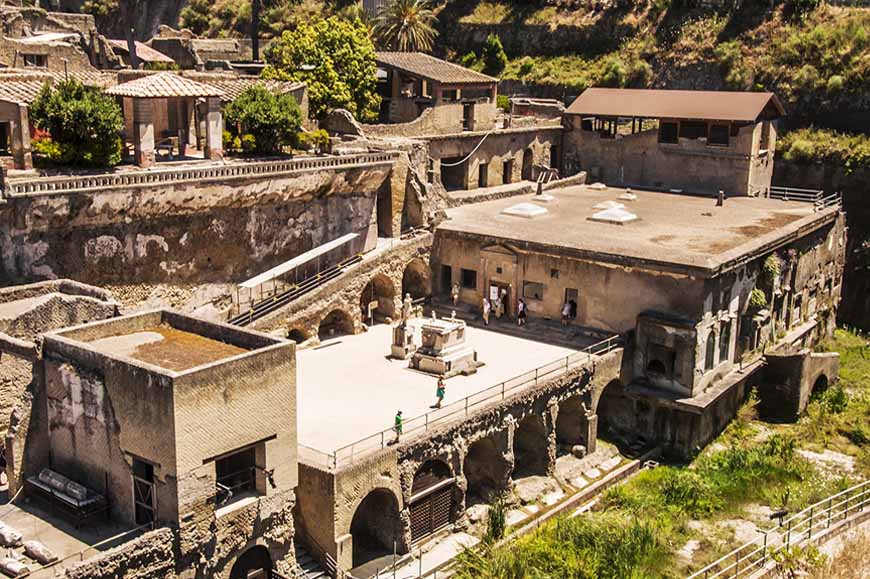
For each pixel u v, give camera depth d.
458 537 44.00
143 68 84.94
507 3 110.06
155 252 49.03
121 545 31.50
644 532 42.59
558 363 52.41
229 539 34.56
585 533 42.06
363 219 59.81
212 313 52.34
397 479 41.00
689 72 95.69
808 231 64.25
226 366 33.16
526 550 40.41
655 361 54.16
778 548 41.12
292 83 66.50
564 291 57.56
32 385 35.88
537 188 73.81
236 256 52.97
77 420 35.19
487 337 57.22
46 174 47.34
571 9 106.38
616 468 51.56
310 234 56.84
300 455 40.12
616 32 102.25
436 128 72.88
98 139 48.56
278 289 55.88
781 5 96.19
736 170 74.06
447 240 61.97
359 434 42.53
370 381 49.47
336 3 117.81
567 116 81.62
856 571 40.28
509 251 59.06
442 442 43.09
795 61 90.94
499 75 103.44
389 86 77.62
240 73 79.12
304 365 51.69
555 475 49.59
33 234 43.84
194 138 59.97
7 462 35.94
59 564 31.61
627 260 54.22
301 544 39.94
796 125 87.38
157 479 32.81
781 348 62.09
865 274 78.75
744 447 53.47
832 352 68.50
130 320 38.44
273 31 117.44
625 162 79.38
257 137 57.47
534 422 49.28
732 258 53.66
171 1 126.81
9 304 40.72
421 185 61.84
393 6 97.56
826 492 47.84
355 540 42.66
